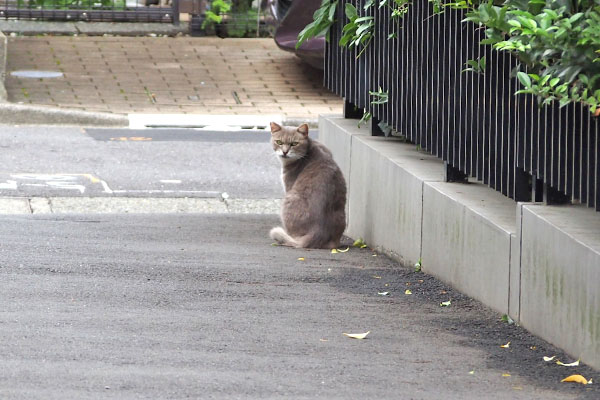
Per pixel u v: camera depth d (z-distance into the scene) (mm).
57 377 8188
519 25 8875
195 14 33688
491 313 10773
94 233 15195
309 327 10141
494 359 9141
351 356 9141
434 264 12438
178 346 9258
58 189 19172
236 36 33938
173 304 10906
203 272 12586
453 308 11008
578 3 8891
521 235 10086
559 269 9289
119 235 15109
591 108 8648
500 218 10844
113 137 24047
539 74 9648
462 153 12172
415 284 12133
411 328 10188
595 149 9078
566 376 8633
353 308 10992
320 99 28031
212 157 22359
